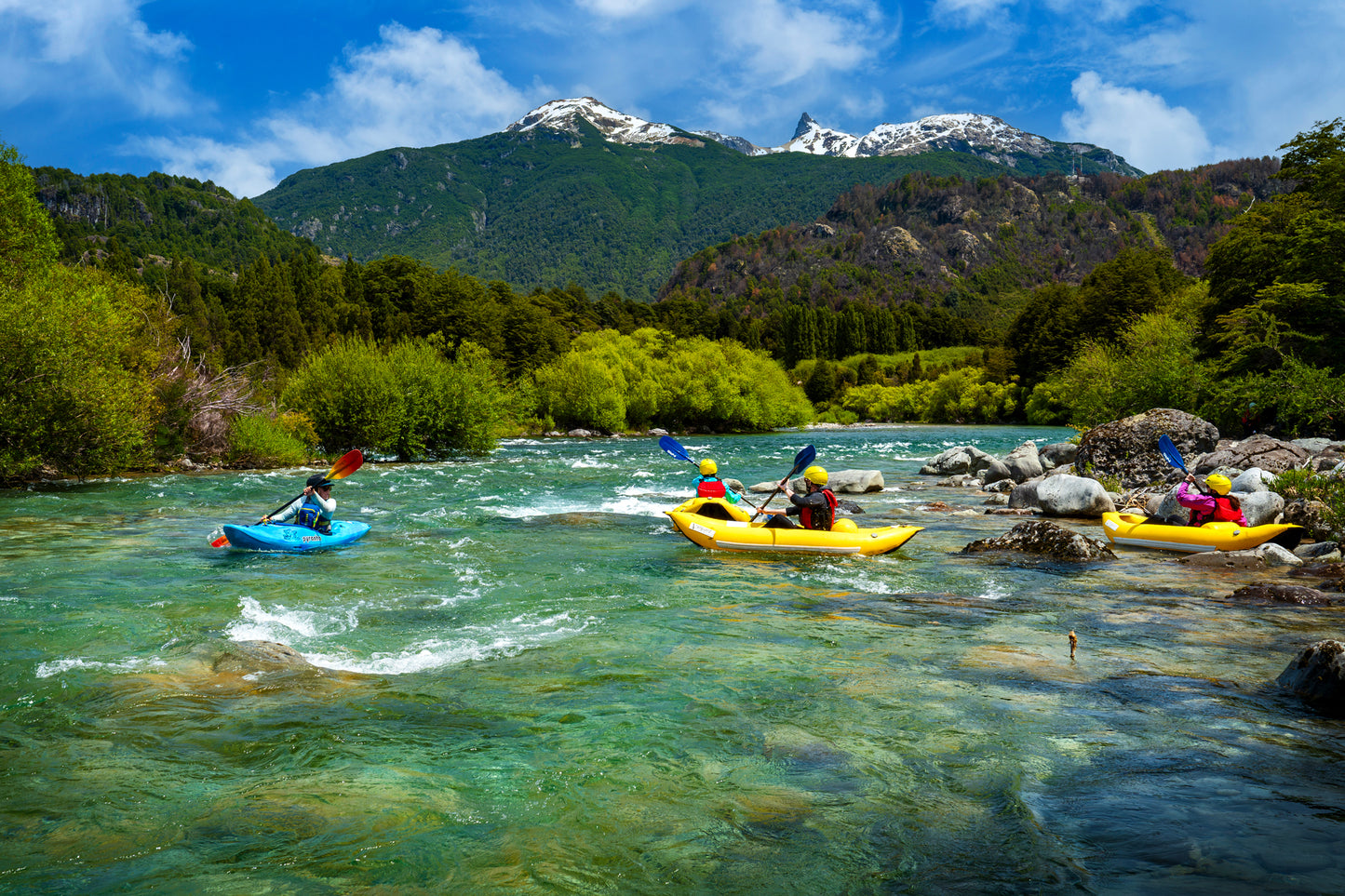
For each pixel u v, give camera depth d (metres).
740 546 9.65
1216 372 26.52
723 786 3.43
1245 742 3.89
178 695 4.54
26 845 2.92
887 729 4.07
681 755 3.76
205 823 3.08
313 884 2.66
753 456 28.92
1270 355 25.67
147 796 3.31
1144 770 3.56
